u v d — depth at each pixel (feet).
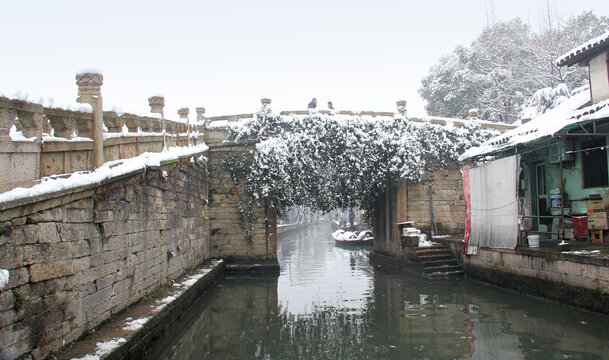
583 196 47.83
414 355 27.04
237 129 62.54
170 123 43.50
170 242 39.47
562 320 32.58
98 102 24.49
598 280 31.99
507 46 119.14
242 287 52.34
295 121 62.80
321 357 27.35
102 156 24.82
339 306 41.22
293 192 61.62
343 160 63.10
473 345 28.32
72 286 20.58
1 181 16.76
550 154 52.03
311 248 115.14
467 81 114.93
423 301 42.06
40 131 19.27
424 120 66.85
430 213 66.08
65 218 20.15
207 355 28.04
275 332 33.19
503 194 45.60
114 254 25.76
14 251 16.43
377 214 79.82
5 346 15.69
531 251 40.42
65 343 19.76
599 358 24.76
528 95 112.68
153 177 33.14
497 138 55.01
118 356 20.15
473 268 52.42
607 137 44.19
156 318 26.63
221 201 62.95
